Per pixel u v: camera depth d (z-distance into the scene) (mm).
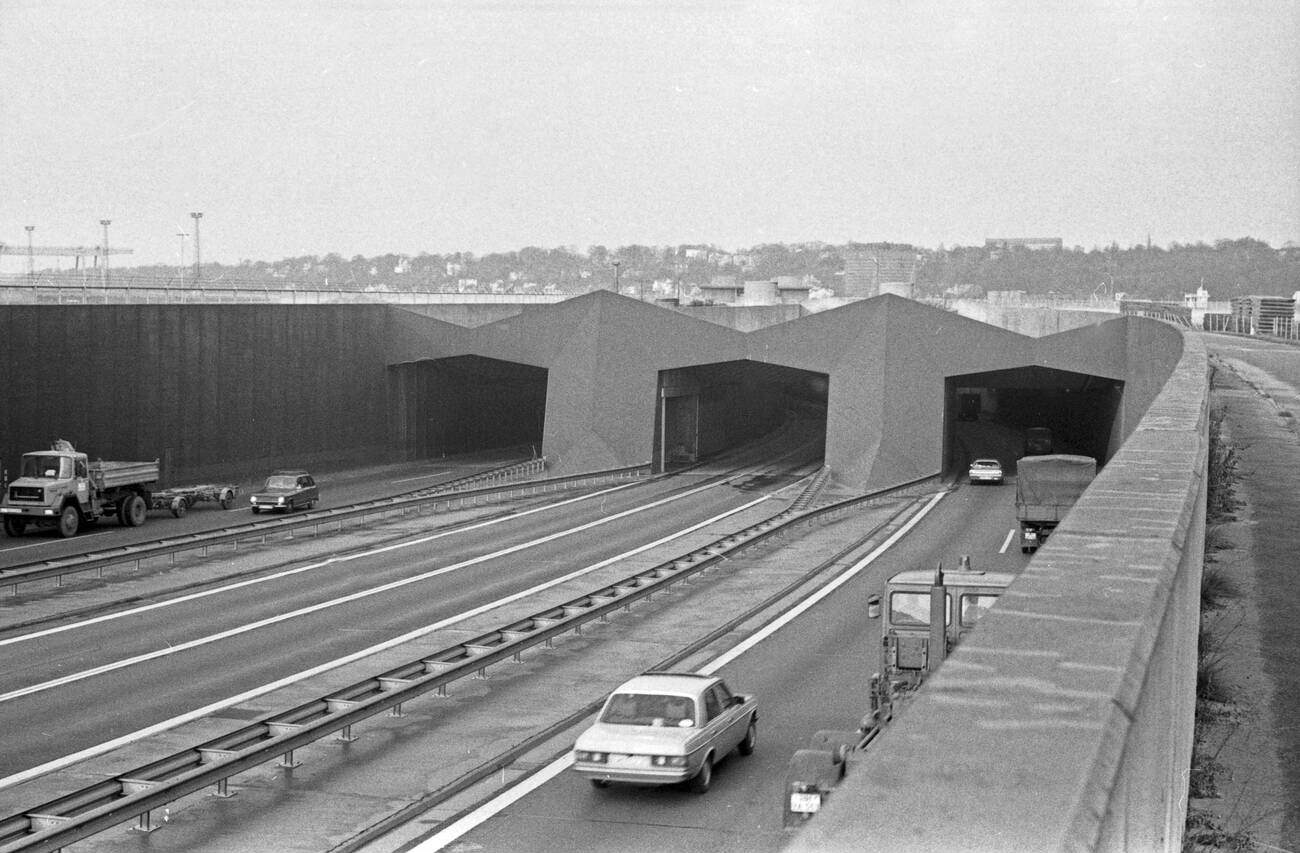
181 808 17797
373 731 22047
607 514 57906
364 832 16625
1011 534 47719
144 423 62719
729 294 138375
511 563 43156
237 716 23141
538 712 23297
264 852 15883
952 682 3135
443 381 91250
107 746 21094
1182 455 9734
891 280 173375
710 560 39500
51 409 56906
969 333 73812
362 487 71000
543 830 16844
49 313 56812
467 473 79438
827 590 36406
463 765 19922
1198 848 10055
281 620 33031
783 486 71125
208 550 45781
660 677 19922
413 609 34531
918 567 40062
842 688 25016
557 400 80125
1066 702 2953
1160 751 4586
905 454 73750
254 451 71375
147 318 63000
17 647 29719
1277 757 12773
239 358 70000
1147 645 3555
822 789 15242
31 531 52906
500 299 103938
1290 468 32656
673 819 17297
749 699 20922
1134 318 71125
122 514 54250
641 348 78938
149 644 30016
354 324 80938
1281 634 17359
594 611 30906
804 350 76062
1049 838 2240
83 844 16203
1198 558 11633
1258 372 60781
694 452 89000
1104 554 5059
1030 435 80812
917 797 2410
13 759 20344
